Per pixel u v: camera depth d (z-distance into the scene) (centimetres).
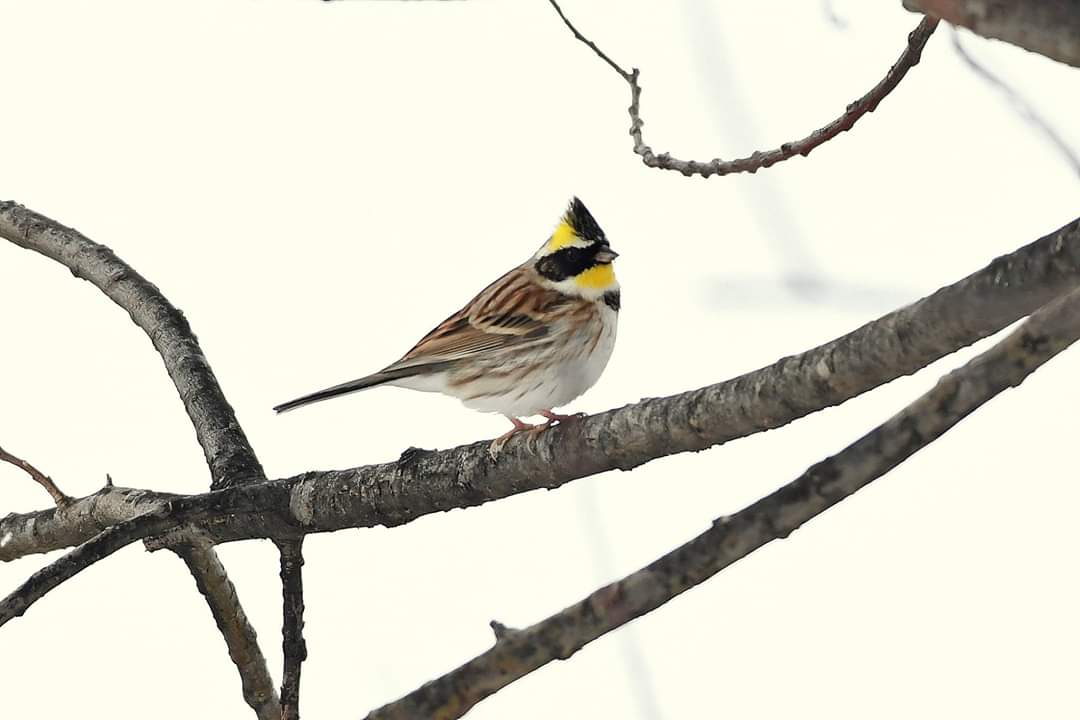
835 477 571
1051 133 602
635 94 1032
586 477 881
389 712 641
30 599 922
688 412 780
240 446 1171
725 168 968
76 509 1174
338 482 995
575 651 619
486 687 629
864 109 927
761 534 584
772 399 717
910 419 562
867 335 658
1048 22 412
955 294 609
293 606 1027
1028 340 539
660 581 600
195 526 1027
